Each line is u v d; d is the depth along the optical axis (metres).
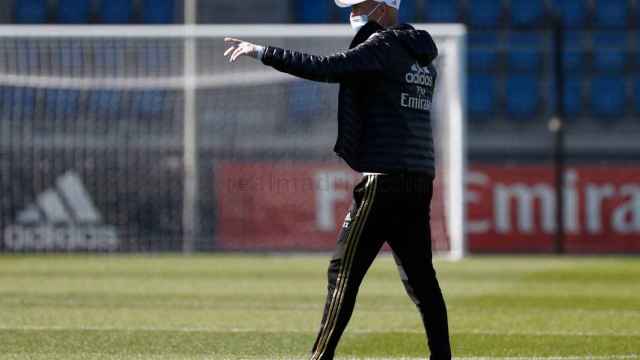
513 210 58.25
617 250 58.38
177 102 57.09
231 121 56.94
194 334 26.14
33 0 85.62
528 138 79.81
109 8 86.12
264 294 35.94
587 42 86.25
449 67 54.03
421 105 17.72
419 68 17.70
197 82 57.19
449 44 54.06
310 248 55.59
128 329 26.97
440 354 17.80
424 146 17.67
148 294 35.72
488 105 85.44
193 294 35.81
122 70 57.16
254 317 29.69
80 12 85.88
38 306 32.00
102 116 56.94
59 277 41.88
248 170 56.44
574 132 79.25
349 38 55.66
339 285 17.67
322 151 56.28
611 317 30.23
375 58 17.14
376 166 17.30
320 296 35.34
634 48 86.25
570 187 58.38
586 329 27.58
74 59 57.06
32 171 56.34
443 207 54.97
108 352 23.27
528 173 58.31
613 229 58.41
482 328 27.75
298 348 24.02
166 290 37.09
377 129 17.34
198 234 56.03
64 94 56.94
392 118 17.36
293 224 55.78
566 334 26.58
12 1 85.50
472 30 59.09
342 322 17.64
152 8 86.06
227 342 24.86
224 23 74.88
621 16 89.44
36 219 55.97
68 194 56.38
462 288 39.03
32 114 56.72
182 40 57.19
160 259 52.31
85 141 56.69
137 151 56.84
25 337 25.42
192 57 56.16
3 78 56.78
